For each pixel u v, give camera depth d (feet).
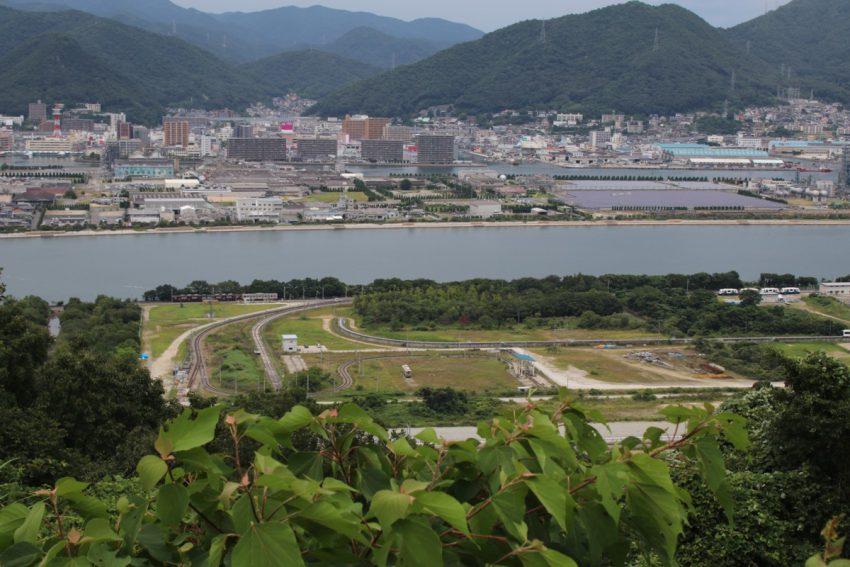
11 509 49.37
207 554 48.65
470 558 50.52
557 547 53.78
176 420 49.73
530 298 629.51
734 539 125.59
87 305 599.57
